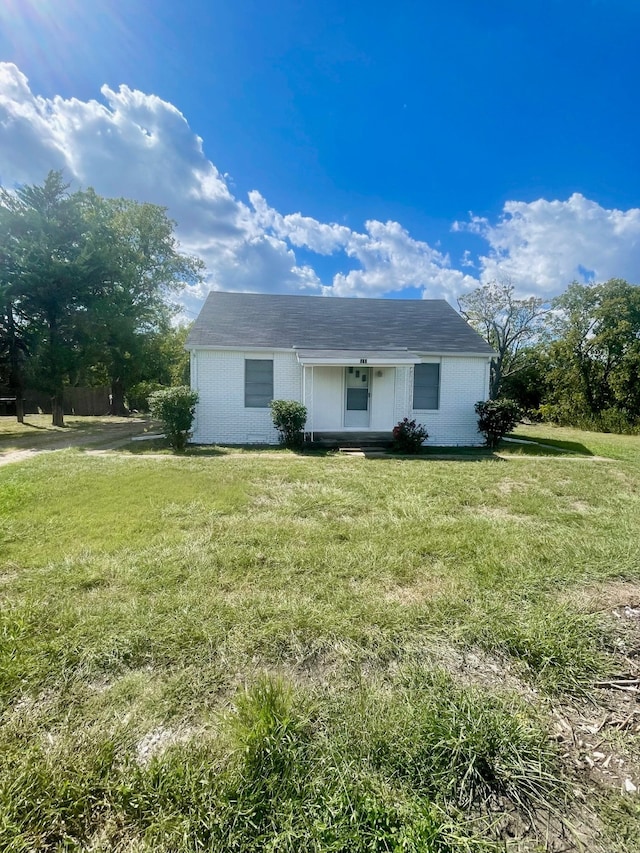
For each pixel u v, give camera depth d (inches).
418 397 508.4
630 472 322.7
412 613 110.5
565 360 1003.9
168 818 57.1
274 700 73.7
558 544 160.7
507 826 58.1
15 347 626.5
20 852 54.2
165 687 83.0
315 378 486.0
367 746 67.9
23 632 99.5
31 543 156.3
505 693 83.4
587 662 92.8
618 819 59.1
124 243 705.6
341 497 227.5
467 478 288.5
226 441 477.4
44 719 74.6
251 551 150.2
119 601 114.8
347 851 53.4
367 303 623.8
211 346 459.2
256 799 59.2
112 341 655.8
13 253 545.6
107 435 542.9
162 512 196.5
